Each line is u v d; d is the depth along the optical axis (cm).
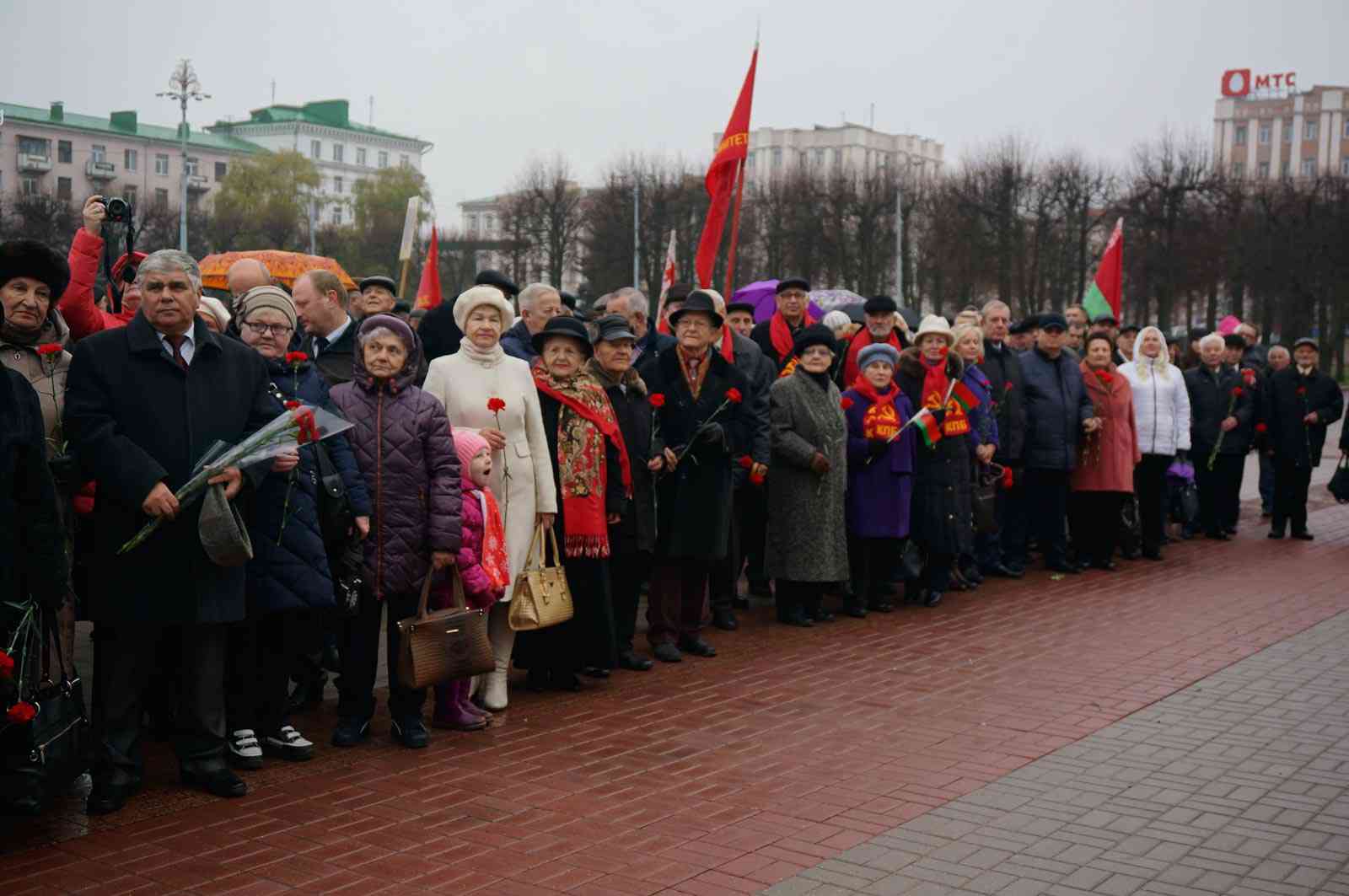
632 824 511
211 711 539
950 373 995
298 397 593
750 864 471
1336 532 1422
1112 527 1155
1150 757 609
